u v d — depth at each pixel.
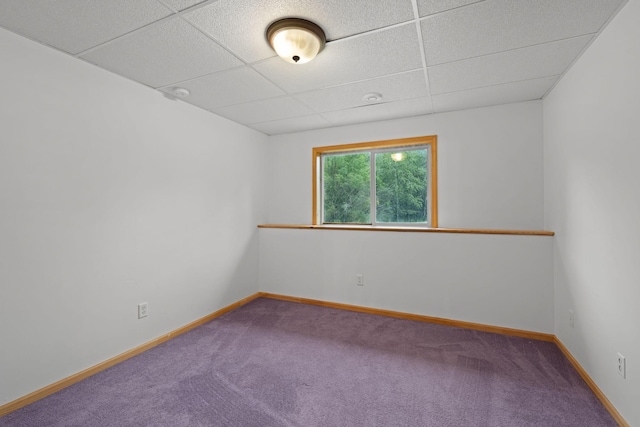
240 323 2.94
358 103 2.88
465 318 2.83
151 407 1.69
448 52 1.95
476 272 2.79
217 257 3.15
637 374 1.40
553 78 2.32
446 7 1.51
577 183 2.02
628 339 1.47
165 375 2.02
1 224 1.65
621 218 1.52
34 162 1.77
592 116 1.81
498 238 2.71
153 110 2.49
